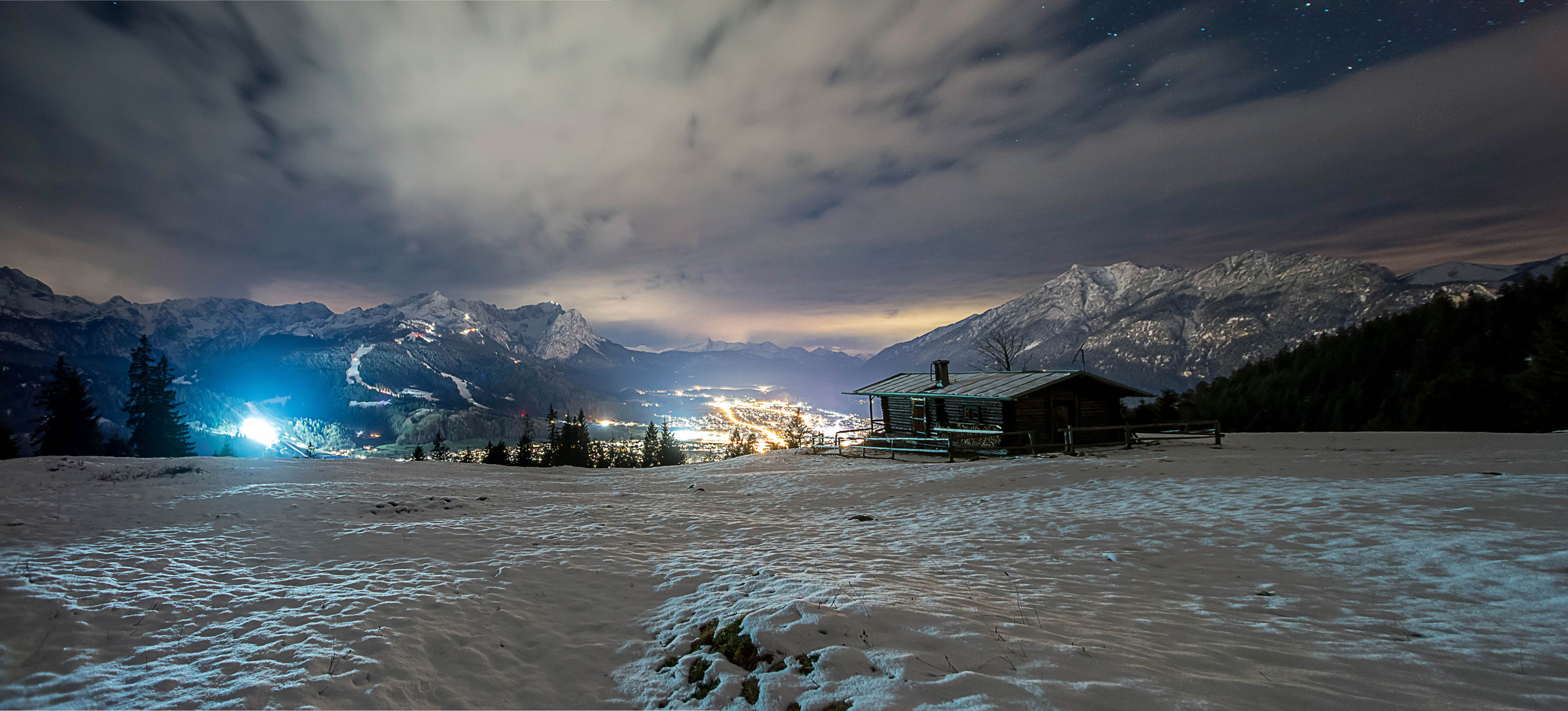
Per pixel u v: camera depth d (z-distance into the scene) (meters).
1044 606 6.23
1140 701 4.07
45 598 6.84
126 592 7.37
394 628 6.26
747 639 5.60
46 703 4.71
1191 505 11.23
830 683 4.73
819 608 6.03
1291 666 4.63
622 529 12.08
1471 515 8.28
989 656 4.89
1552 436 19.66
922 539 10.30
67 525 11.41
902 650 5.13
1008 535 10.12
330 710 4.68
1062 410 26.92
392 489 17.45
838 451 31.55
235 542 10.43
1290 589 6.56
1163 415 44.72
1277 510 10.03
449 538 11.09
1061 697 4.16
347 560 9.38
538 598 7.53
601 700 5.09
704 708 4.77
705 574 8.22
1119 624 5.67
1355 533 8.24
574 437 86.38
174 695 4.86
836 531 11.52
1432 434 23.06
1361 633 5.26
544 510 14.62
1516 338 37.59
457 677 5.41
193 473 19.73
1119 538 9.34
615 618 6.87
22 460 19.67
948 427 29.31
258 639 5.98
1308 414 41.91
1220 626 5.60
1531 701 3.95
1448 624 5.29
